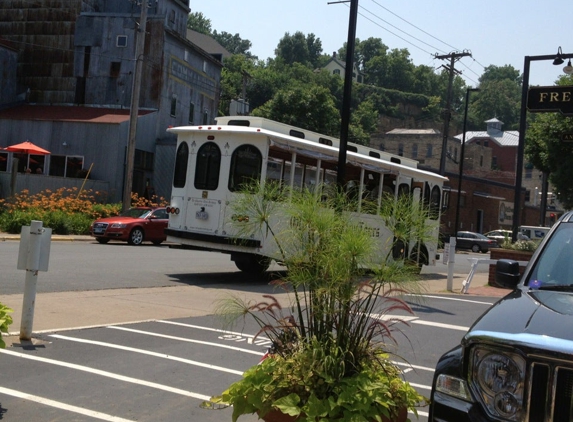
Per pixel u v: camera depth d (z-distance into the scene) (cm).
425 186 2150
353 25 1492
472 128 13562
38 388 664
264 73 9531
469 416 392
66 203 3005
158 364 783
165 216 2767
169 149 4081
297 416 419
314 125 5678
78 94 4431
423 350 957
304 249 470
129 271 1684
